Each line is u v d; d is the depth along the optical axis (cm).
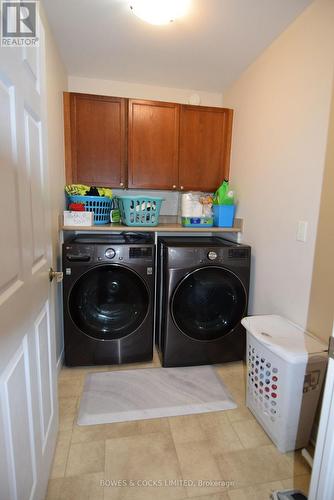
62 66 215
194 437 150
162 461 135
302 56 158
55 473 128
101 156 229
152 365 213
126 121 230
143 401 174
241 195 230
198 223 233
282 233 178
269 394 148
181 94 262
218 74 231
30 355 97
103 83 246
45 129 120
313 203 151
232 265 203
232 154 248
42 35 114
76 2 150
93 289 201
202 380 196
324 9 141
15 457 81
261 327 159
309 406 139
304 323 159
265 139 196
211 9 154
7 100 75
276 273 184
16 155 82
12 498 78
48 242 126
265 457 139
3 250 72
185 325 205
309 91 153
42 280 114
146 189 244
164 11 151
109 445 143
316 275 149
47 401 123
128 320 207
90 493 120
